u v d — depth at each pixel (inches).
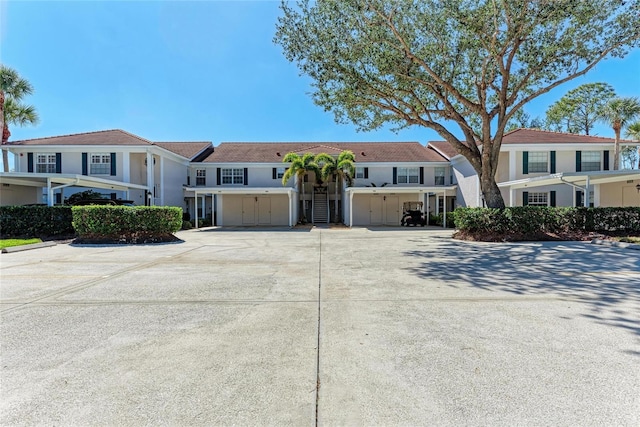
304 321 141.2
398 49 437.4
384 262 297.4
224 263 297.4
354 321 140.9
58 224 516.4
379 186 956.6
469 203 812.6
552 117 1295.5
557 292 186.4
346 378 93.9
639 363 100.8
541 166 735.1
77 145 759.1
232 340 121.2
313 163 888.3
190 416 76.7
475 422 74.0
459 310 154.7
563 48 442.3
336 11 408.8
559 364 100.7
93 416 76.7
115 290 197.0
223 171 976.3
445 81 489.7
